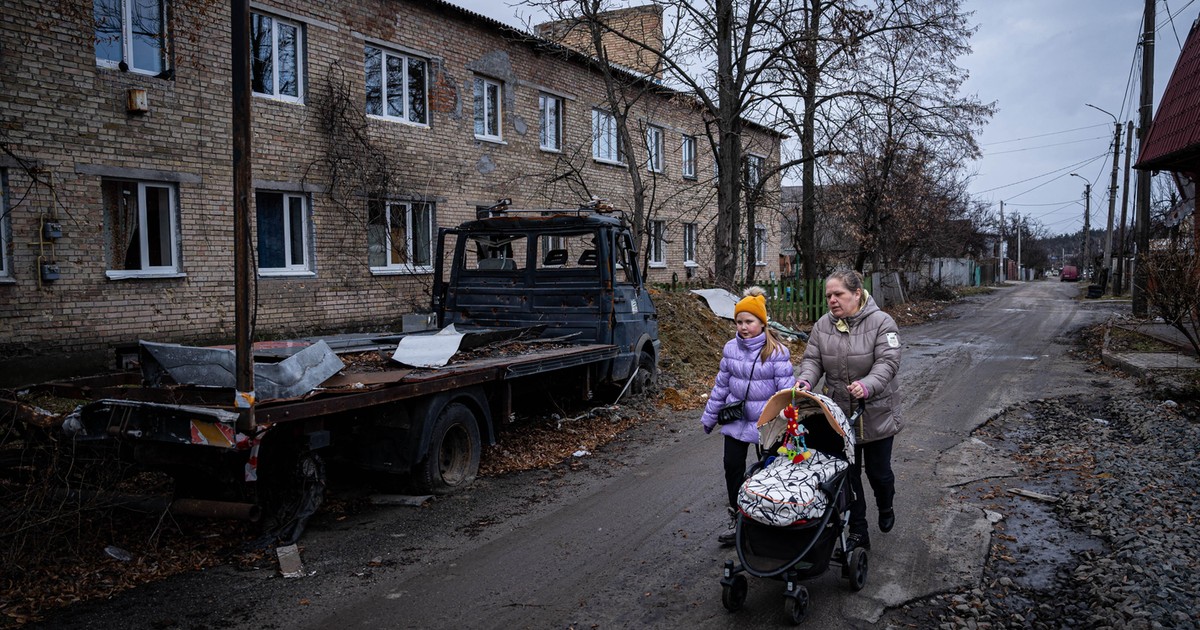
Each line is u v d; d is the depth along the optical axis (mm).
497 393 7145
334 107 14125
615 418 8992
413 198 15969
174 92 11734
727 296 17156
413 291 15969
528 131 19188
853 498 4176
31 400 5602
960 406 9812
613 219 9266
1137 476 6207
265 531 5180
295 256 13992
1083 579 4375
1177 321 10523
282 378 4922
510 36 18078
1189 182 15586
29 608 4012
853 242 26953
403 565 4723
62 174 10516
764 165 22266
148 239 11711
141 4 11484
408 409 5844
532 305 9195
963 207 38219
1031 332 20016
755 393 4680
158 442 4926
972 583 4391
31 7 10109
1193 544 4652
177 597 4211
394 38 15398
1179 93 14742
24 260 10195
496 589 4352
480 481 6648
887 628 3840
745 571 4160
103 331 11016
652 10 16453
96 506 4762
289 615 4000
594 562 4766
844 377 4477
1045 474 6641
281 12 13281
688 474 6863
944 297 38062
